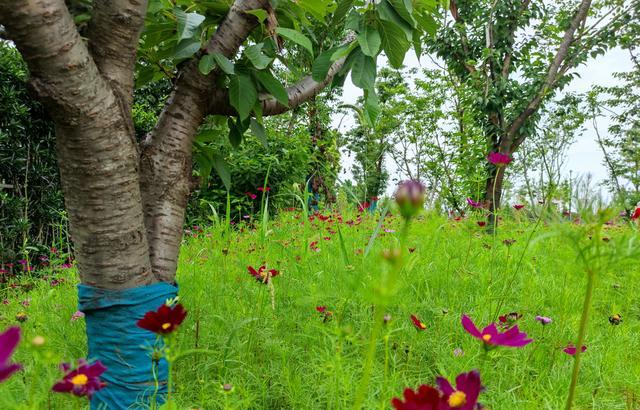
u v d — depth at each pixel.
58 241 5.20
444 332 2.15
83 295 1.56
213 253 3.29
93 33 1.50
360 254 2.92
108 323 1.55
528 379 1.78
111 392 1.53
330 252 3.35
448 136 12.04
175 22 1.78
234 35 1.79
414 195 0.58
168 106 1.80
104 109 1.45
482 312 2.22
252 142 8.12
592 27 9.80
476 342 1.91
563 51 9.48
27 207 4.90
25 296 3.22
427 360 1.95
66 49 1.34
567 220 0.88
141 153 1.76
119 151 1.51
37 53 1.32
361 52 1.72
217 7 1.83
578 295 2.59
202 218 7.28
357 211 5.29
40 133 5.19
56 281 3.65
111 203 1.51
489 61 9.67
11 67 4.87
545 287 2.82
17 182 4.96
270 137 8.40
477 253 3.40
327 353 1.45
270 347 1.89
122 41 1.51
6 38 1.43
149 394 1.53
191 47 1.66
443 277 2.82
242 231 5.46
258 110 1.91
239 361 1.68
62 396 1.50
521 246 3.41
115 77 1.52
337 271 2.64
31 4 1.26
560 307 2.45
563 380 1.71
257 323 2.10
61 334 2.12
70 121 1.41
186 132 1.80
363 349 1.78
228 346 1.84
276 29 1.73
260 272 1.97
